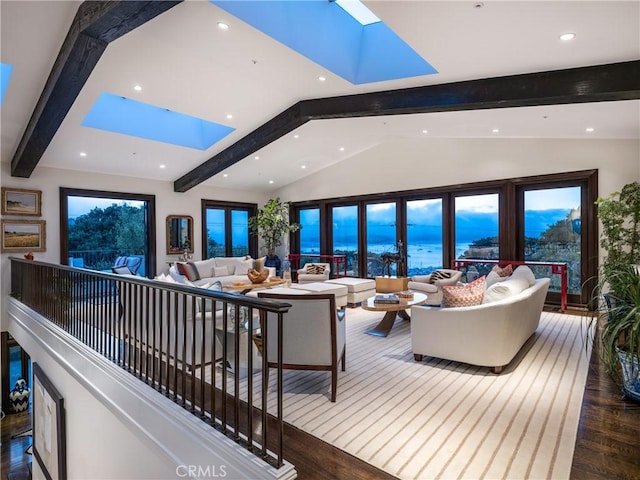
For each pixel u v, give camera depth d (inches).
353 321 211.6
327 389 116.4
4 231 235.8
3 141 216.1
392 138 306.3
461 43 120.6
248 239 403.9
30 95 176.1
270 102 209.3
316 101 207.8
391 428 92.0
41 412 175.2
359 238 346.0
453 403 105.4
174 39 143.7
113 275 123.0
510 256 254.8
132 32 139.3
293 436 88.7
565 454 79.8
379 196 326.3
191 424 86.5
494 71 145.0
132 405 107.0
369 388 116.7
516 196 256.4
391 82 171.3
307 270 312.8
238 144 261.6
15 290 233.3
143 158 270.1
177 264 293.0
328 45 163.8
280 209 387.9
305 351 109.0
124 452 110.7
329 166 361.1
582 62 129.5
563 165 231.9
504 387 115.8
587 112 174.9
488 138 262.7
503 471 74.7
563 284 226.4
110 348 128.1
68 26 137.3
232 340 135.2
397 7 101.6
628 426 91.0
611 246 202.2
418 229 309.0
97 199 286.5
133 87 178.5
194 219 346.0
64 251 261.7
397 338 175.5
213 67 165.6
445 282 224.4
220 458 78.6
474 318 126.6
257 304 73.3
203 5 125.4
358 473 75.0
